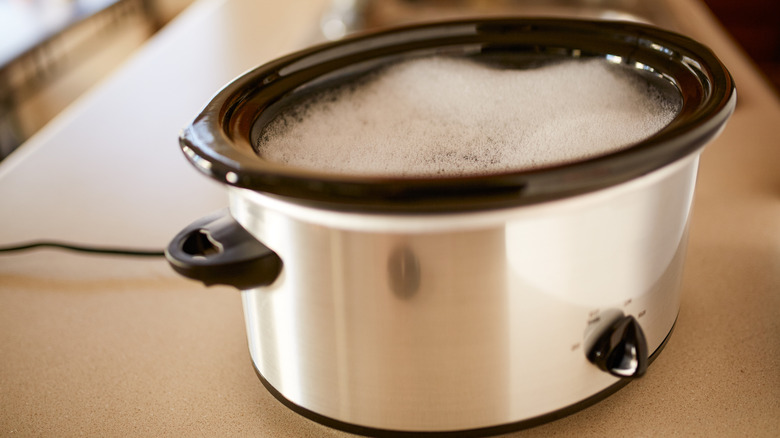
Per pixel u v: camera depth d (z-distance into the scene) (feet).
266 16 7.80
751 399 2.85
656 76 2.92
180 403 2.99
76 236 3.82
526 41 3.22
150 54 6.88
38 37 10.00
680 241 2.77
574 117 2.89
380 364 2.63
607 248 2.58
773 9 12.96
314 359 2.69
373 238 2.49
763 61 13.42
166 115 5.40
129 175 4.49
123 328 3.31
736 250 3.46
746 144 4.31
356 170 2.71
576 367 2.68
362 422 2.71
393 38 3.26
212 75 6.09
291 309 2.67
